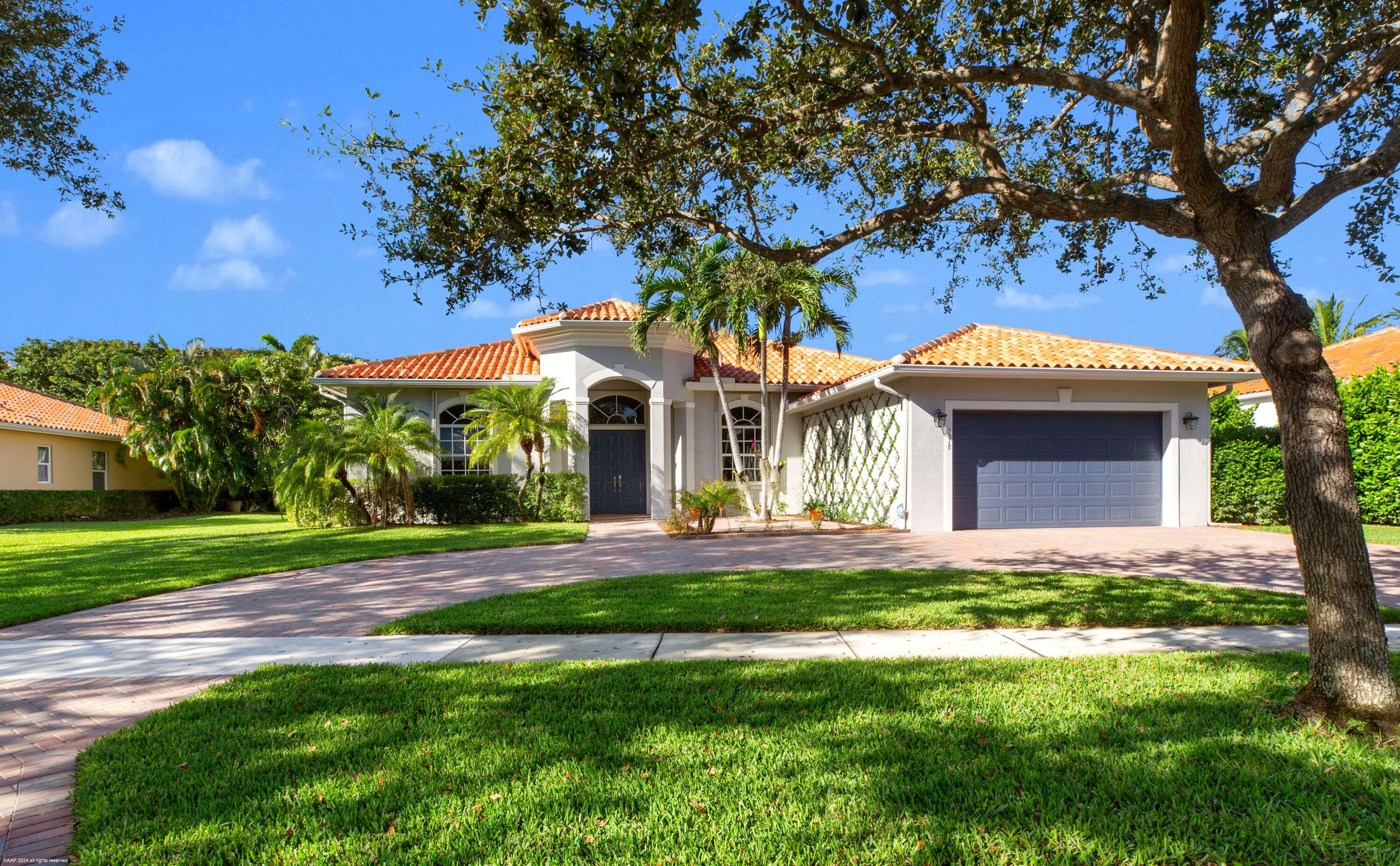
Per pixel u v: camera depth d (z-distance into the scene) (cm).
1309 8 537
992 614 713
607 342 2005
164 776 369
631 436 2253
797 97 629
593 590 870
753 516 1970
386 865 289
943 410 1580
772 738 406
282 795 347
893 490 1653
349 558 1203
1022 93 811
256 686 516
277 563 1145
